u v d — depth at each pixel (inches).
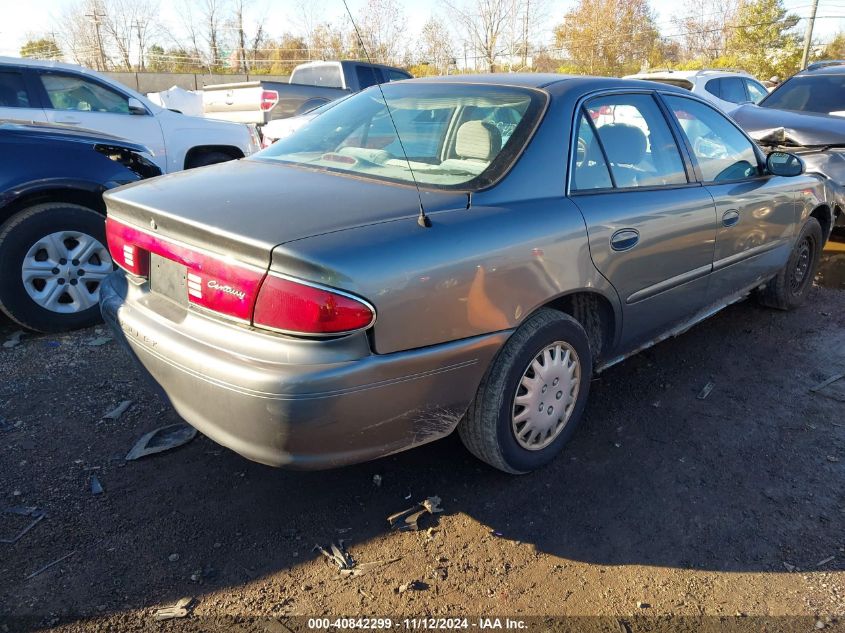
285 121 338.0
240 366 83.6
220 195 100.0
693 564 96.2
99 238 167.9
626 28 1449.3
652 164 130.7
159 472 112.6
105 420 127.3
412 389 89.5
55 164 161.5
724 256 147.9
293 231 84.8
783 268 184.4
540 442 113.6
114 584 89.0
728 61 1423.5
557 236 103.5
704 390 146.9
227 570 92.3
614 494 111.0
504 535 100.7
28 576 89.6
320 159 118.9
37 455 115.3
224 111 419.2
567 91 118.7
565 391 114.4
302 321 80.7
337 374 81.7
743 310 198.2
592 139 118.6
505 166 105.6
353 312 81.3
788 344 173.5
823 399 144.6
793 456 123.2
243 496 107.4
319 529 100.7
